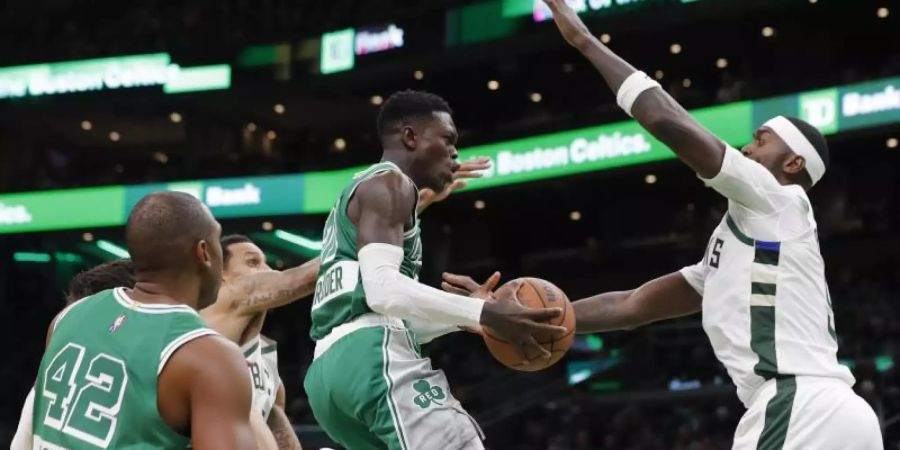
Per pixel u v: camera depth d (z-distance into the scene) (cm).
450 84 2477
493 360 2241
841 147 2116
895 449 1593
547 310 412
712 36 2205
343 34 2319
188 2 2570
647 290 501
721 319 439
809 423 415
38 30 2603
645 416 1972
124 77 2448
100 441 318
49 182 2567
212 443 312
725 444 1773
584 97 2455
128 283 466
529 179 2114
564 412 2047
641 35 2189
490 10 2152
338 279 442
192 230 346
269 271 529
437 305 412
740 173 426
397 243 425
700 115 1930
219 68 2406
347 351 437
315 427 1911
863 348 1831
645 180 2330
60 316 353
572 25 454
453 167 482
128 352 323
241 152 2728
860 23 2178
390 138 479
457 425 434
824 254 2183
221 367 319
